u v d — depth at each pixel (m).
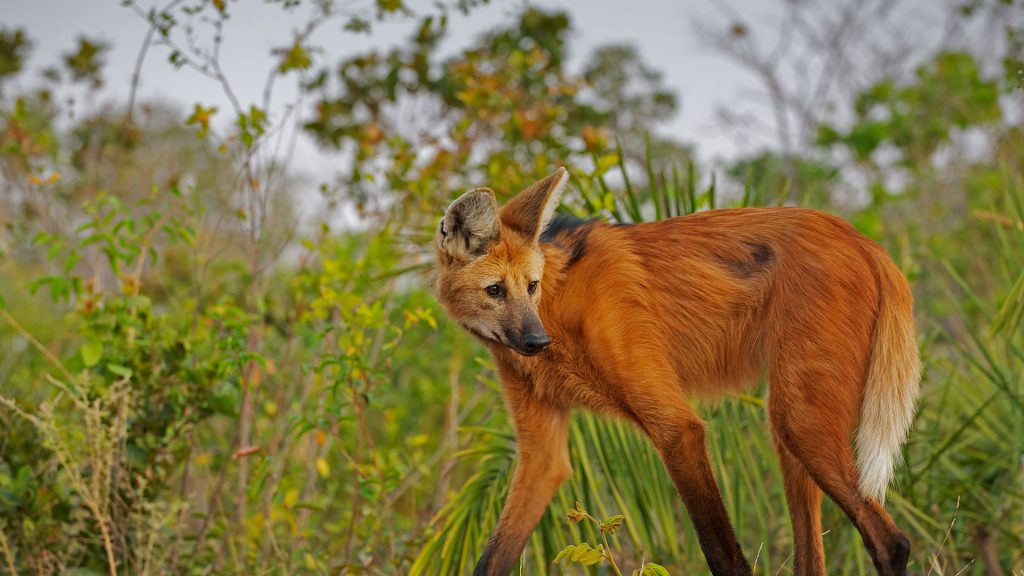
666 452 6.24
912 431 8.65
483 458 7.97
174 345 7.89
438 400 11.74
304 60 9.01
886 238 12.41
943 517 8.27
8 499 7.04
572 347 6.46
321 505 7.72
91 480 7.20
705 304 6.46
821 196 17.19
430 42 12.23
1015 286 6.85
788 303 6.18
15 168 9.59
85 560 7.57
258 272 9.05
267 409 8.83
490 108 10.80
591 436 7.50
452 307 6.68
